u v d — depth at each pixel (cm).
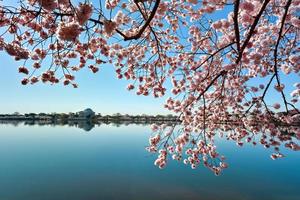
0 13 393
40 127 8275
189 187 1819
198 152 725
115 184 1903
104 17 372
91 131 6950
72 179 2022
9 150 3412
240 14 520
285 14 483
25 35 470
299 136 594
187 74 735
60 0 319
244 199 1611
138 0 385
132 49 699
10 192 1695
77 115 13812
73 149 3591
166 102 734
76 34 320
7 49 387
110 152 3347
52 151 3388
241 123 734
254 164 2467
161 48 706
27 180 1969
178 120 710
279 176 2067
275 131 648
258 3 461
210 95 734
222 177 2039
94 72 549
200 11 653
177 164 2438
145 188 1814
